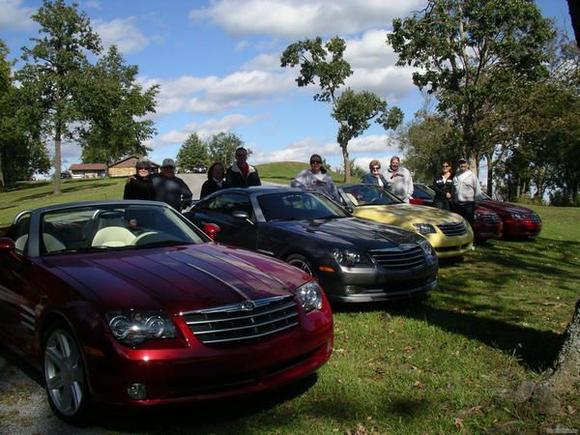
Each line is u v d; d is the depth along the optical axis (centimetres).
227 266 427
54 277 400
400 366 470
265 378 369
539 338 533
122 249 473
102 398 341
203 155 10338
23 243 479
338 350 510
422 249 674
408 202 1144
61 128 4300
